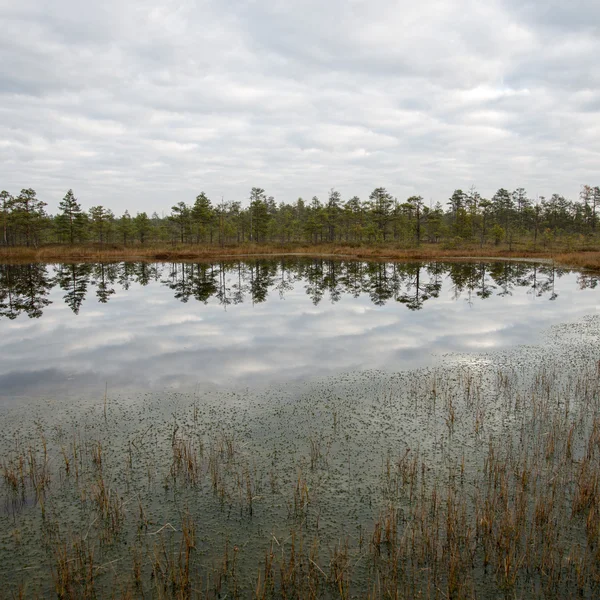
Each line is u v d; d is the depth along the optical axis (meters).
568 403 9.77
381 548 5.55
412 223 84.00
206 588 4.96
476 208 84.19
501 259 56.56
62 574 4.95
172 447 8.09
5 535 5.86
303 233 86.62
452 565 4.95
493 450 7.91
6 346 15.60
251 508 6.37
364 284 34.41
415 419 9.27
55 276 39.72
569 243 66.56
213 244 77.69
